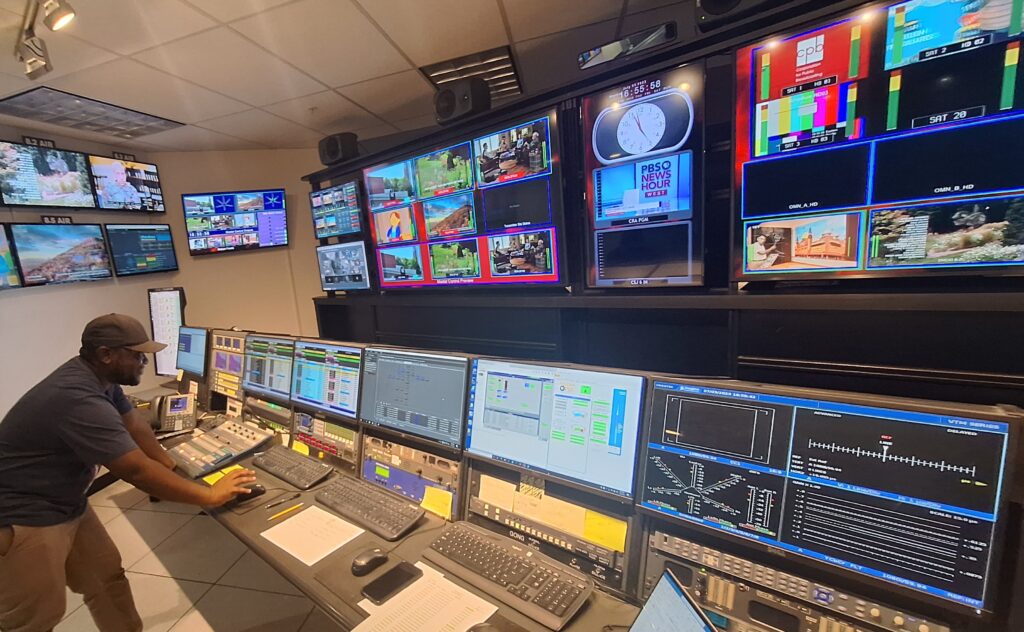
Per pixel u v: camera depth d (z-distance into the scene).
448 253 2.61
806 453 0.84
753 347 1.73
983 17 1.15
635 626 0.83
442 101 2.45
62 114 2.96
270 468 1.74
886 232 1.36
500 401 1.26
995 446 0.69
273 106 3.12
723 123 1.83
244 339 2.32
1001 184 1.18
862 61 1.32
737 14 1.53
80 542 1.62
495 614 0.95
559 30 2.37
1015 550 0.70
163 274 4.03
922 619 0.73
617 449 1.05
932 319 1.40
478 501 1.28
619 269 2.00
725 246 1.87
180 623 1.89
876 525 0.77
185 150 4.07
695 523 0.93
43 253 3.21
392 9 2.02
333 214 3.26
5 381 3.05
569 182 2.14
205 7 1.87
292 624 1.87
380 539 1.27
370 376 1.65
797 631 0.81
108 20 1.89
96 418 1.40
